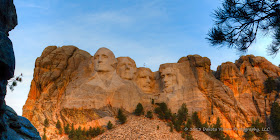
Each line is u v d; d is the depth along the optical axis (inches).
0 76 514.6
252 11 638.5
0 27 545.3
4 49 508.1
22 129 759.1
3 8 543.5
